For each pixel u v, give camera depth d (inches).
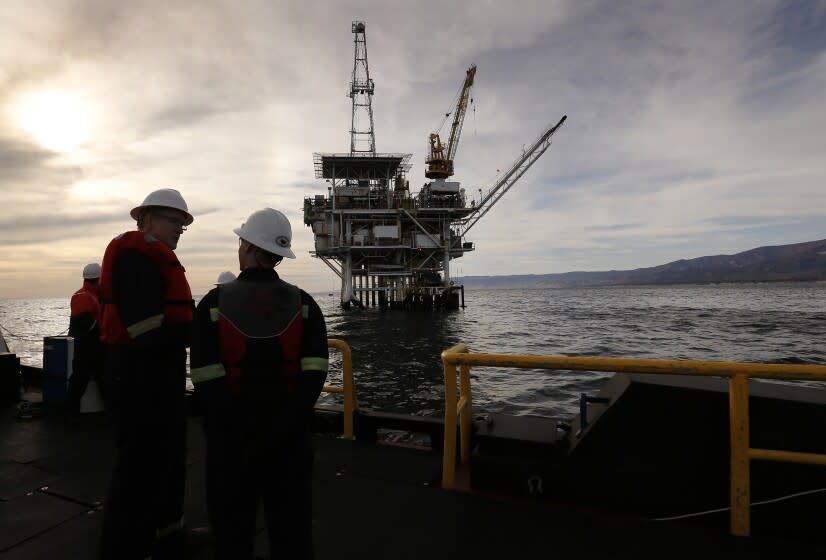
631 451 106.0
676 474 102.5
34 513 110.3
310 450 68.4
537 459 116.3
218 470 61.6
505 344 1472.7
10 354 211.9
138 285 77.5
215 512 62.1
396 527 101.4
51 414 189.6
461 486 121.8
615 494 107.0
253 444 61.0
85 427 174.2
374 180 2817.4
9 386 209.5
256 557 91.2
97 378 193.5
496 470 116.3
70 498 117.9
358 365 1056.8
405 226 2908.5
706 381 107.4
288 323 65.1
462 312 3132.4
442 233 2898.6
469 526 101.1
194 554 92.3
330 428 170.2
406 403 663.8
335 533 99.3
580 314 2918.3
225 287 66.4
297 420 61.3
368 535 98.3
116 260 79.0
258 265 70.4
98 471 134.6
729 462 99.1
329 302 5442.9
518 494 114.7
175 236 92.4
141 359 81.4
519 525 101.2
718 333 1708.9
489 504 110.9
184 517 108.1
